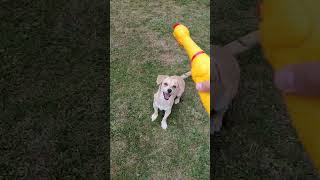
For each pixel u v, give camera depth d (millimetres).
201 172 2455
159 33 3568
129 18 3723
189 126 2768
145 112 2869
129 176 2447
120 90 3025
